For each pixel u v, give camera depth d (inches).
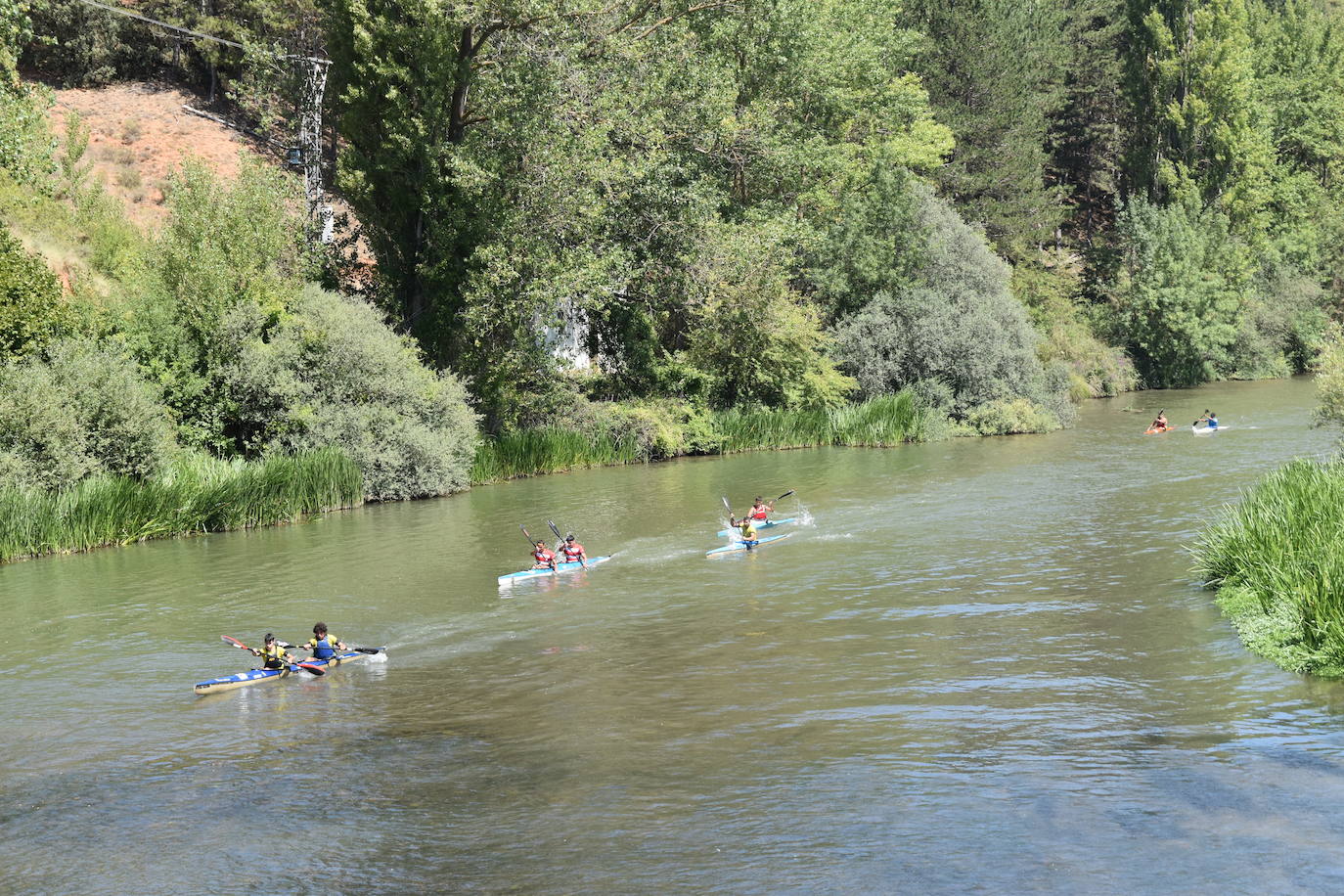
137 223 2149.4
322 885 425.4
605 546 1098.7
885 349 2091.5
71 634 821.2
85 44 2529.5
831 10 2182.6
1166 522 1095.6
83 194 1827.0
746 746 543.5
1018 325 2098.9
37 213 1667.1
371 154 1685.5
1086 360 2751.0
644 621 809.5
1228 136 3169.3
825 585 900.0
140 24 2573.8
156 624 843.4
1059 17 3380.9
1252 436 1765.5
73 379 1193.4
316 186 1916.8
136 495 1185.4
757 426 1907.0
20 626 846.5
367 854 449.1
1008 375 2041.1
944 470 1549.0
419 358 1616.6
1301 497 789.2
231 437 1391.5
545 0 1547.7
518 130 1562.5
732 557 1031.6
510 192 1609.3
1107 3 3649.1
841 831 445.1
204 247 1381.6
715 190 1820.9
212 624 839.1
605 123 1622.8
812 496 1357.0
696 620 805.2
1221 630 706.8
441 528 1219.9
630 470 1695.4
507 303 1576.0
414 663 725.9
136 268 1514.5
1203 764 494.0
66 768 563.5
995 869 409.1
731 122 1820.9
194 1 2583.7
